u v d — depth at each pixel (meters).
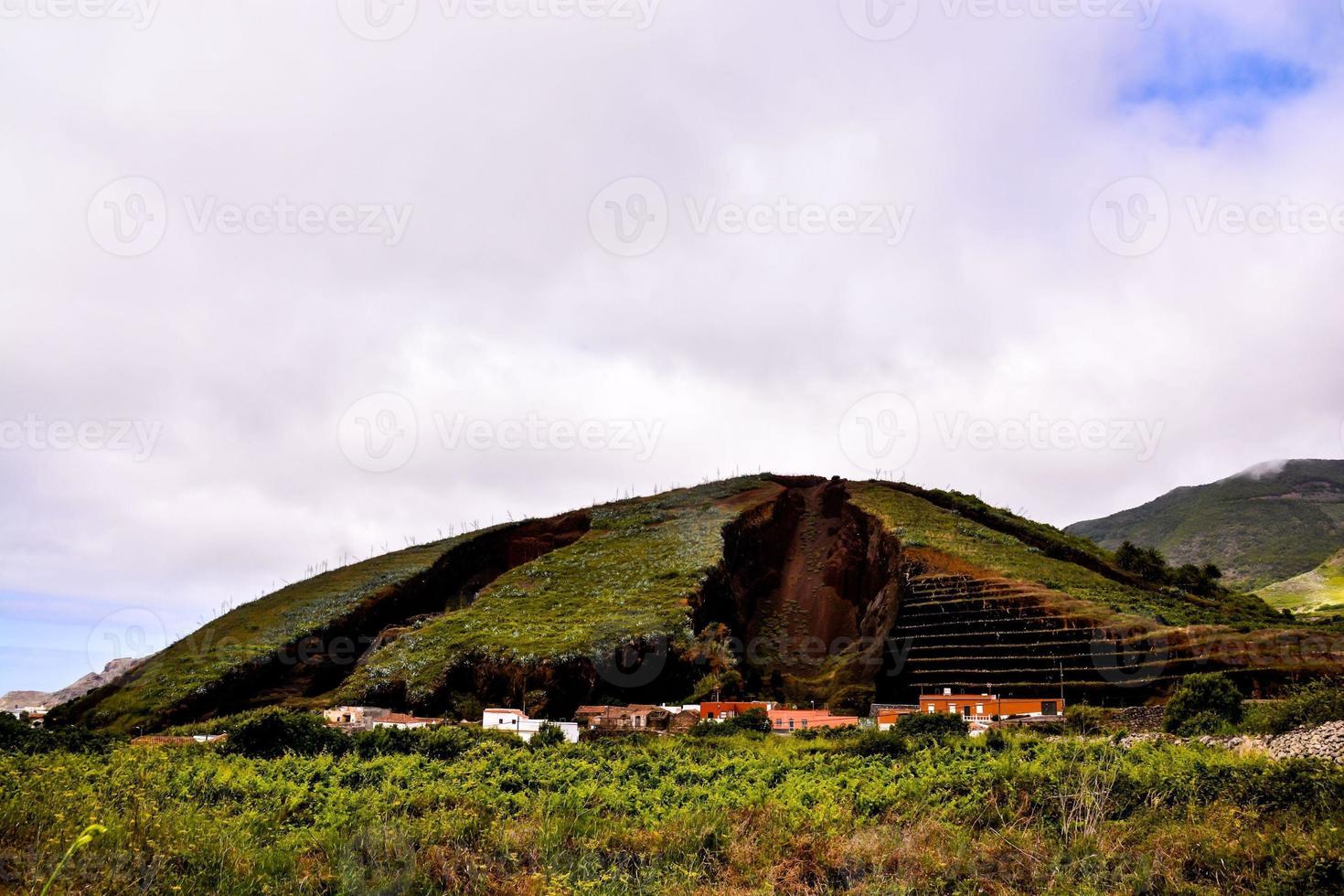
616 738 51.72
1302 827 15.23
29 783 14.16
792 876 15.79
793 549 129.50
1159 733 32.56
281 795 19.50
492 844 16.41
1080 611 72.56
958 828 17.33
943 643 78.25
